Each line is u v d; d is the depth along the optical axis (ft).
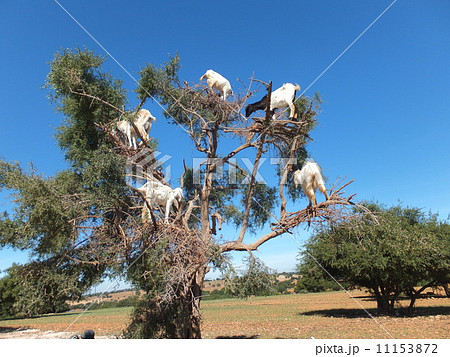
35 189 34.12
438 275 82.84
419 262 75.77
